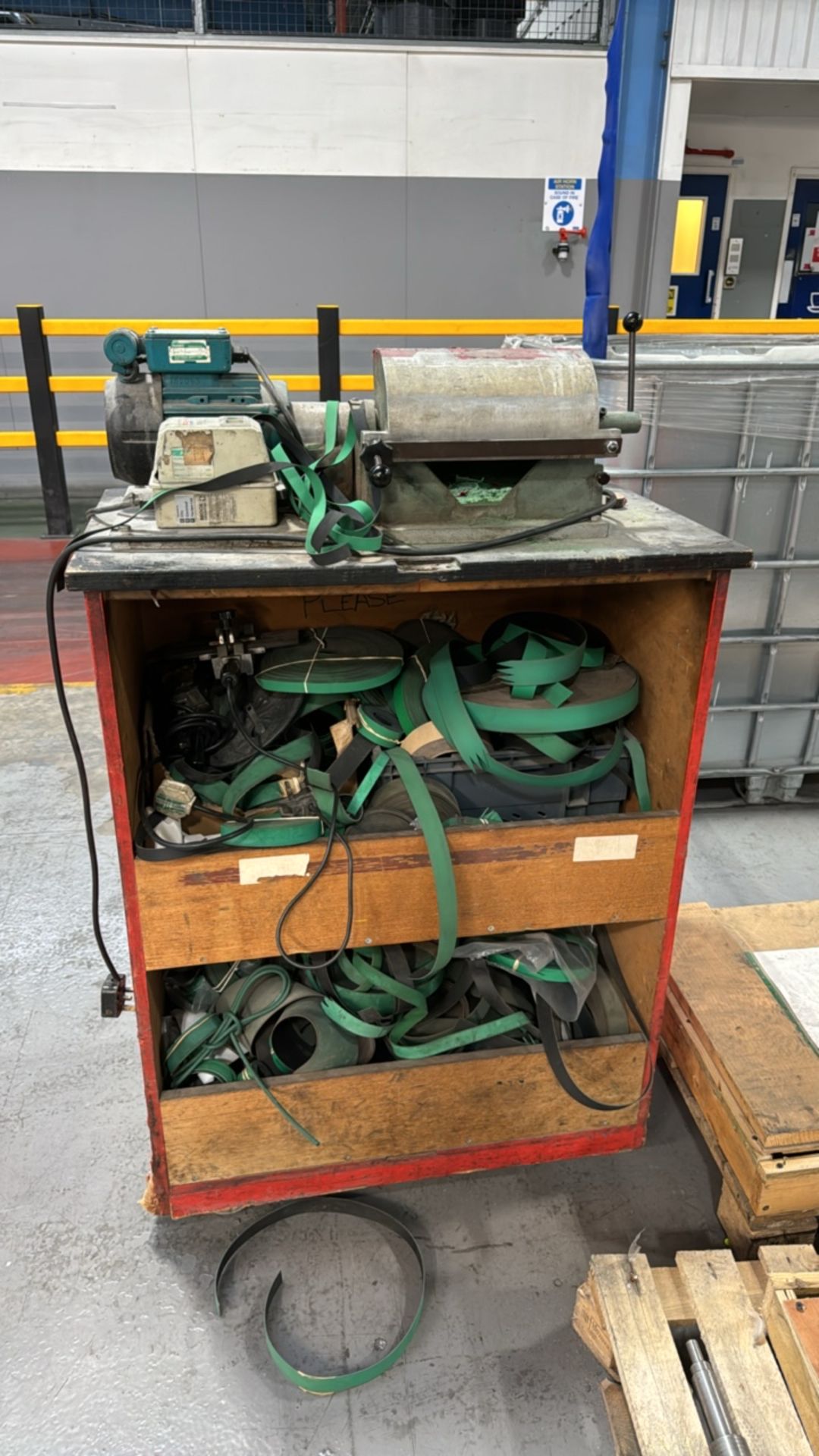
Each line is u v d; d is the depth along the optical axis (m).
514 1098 1.41
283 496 1.21
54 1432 1.19
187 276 5.07
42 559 4.45
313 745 1.32
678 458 2.23
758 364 2.13
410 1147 1.42
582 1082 1.43
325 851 1.20
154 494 1.12
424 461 1.15
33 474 5.60
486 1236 1.46
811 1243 1.38
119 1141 1.60
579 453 1.15
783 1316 1.09
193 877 1.19
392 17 4.80
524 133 4.96
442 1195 1.52
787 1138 1.28
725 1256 1.24
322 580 1.03
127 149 4.77
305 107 4.77
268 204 4.95
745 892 2.27
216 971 1.48
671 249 5.36
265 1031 1.41
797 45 4.96
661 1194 1.53
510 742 1.39
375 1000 1.40
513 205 5.11
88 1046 1.79
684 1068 1.58
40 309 4.18
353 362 5.45
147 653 1.47
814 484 2.27
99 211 4.89
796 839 2.51
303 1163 1.39
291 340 5.32
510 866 1.29
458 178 5.01
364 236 5.09
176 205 4.91
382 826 1.27
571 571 1.09
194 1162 1.35
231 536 1.10
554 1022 1.43
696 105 5.79
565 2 5.19
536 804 1.40
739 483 2.25
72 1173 1.54
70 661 3.48
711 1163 1.59
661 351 2.61
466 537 1.17
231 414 1.17
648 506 1.41
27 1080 1.71
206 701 1.41
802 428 2.19
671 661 1.34
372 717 1.33
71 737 1.27
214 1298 1.35
